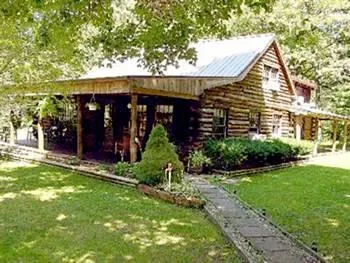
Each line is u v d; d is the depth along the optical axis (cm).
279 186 1148
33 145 1788
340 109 2850
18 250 572
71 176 1198
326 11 2192
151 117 1619
